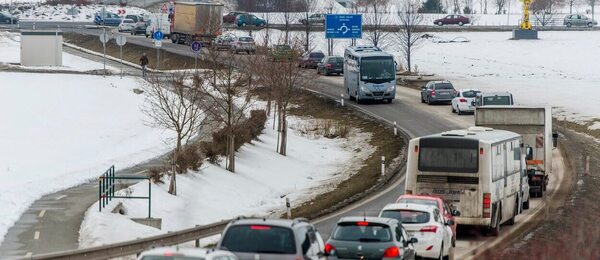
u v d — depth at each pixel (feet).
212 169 216.13
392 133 280.51
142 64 363.15
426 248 113.70
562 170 231.91
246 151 248.93
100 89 331.16
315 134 305.73
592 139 283.38
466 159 142.72
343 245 95.66
